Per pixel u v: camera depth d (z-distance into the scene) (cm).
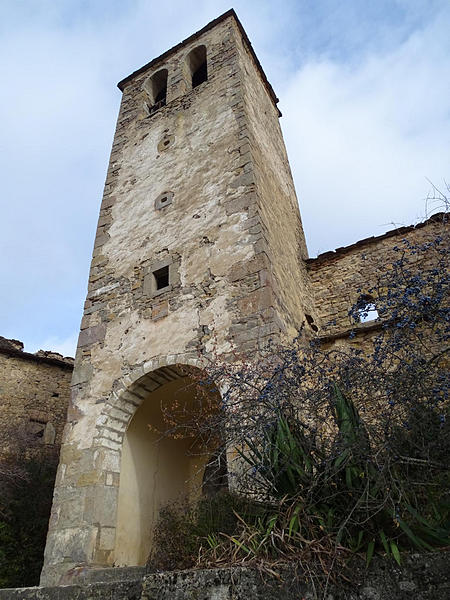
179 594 265
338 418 333
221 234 778
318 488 314
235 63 1070
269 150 1063
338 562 244
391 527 279
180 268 784
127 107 1230
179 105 1092
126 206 968
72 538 603
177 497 702
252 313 660
